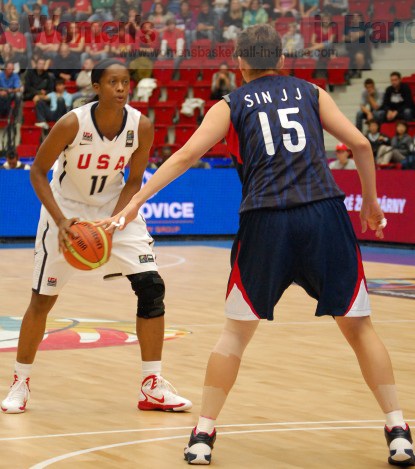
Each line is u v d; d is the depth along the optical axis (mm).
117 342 10891
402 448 5984
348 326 6188
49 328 11898
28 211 25047
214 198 26906
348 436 6801
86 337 11234
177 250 23438
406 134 25922
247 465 6027
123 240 7684
